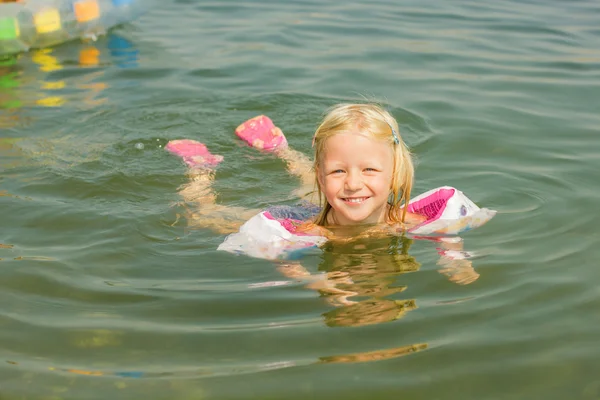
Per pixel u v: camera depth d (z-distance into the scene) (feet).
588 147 17.07
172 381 9.02
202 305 10.84
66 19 25.07
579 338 9.84
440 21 27.71
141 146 17.46
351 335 9.94
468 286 11.23
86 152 16.98
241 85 21.63
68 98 20.58
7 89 21.22
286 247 12.37
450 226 13.14
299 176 16.24
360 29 26.71
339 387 8.85
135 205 14.58
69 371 9.30
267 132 17.74
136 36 26.13
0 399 8.77
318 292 11.14
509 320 10.27
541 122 18.62
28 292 11.30
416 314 10.43
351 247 12.59
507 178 15.46
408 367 9.22
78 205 14.46
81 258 12.41
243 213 14.30
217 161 16.63
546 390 8.81
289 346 9.70
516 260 12.00
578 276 11.46
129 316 10.59
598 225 13.24
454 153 16.87
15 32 23.81
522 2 30.63
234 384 8.94
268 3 30.19
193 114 19.53
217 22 27.71
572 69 22.66
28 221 13.74
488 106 19.67
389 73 22.43
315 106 20.17
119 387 8.95
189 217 14.12
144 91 21.16
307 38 25.79
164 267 12.15
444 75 22.20
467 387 8.86
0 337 10.09
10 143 17.40
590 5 30.22
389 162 12.54
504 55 24.02
